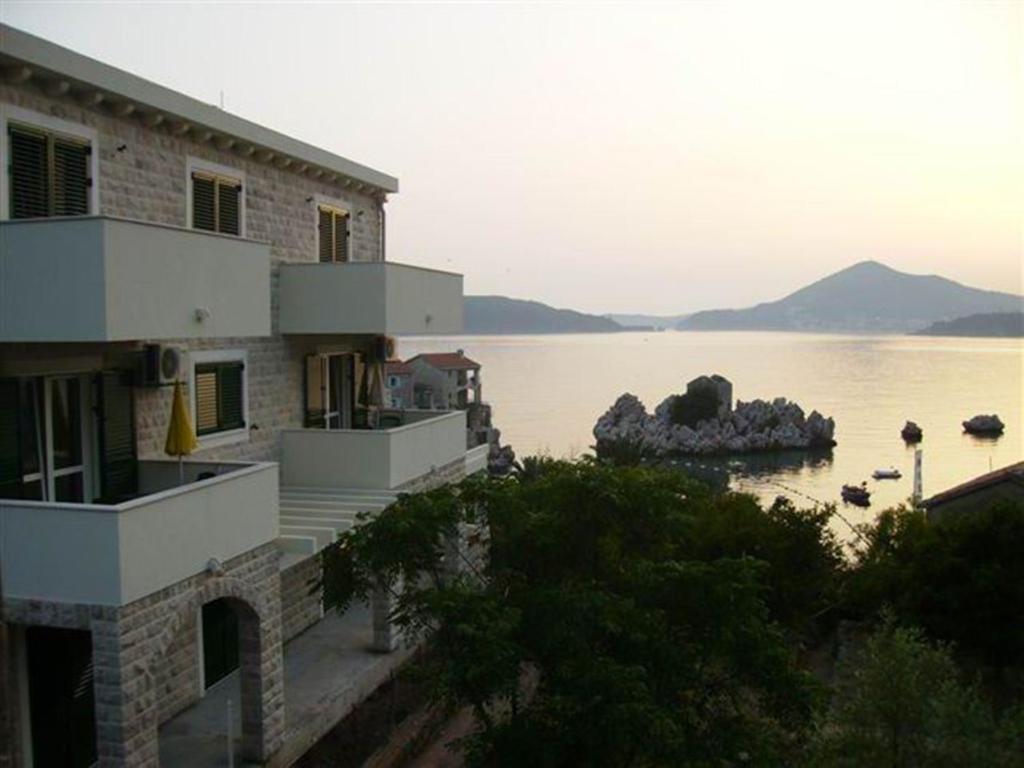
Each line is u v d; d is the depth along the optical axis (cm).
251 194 1820
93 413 1390
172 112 1498
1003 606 2131
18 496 1241
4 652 1091
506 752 1130
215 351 1722
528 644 1152
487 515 1281
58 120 1302
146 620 1105
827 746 1144
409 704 1741
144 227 1155
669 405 12438
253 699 1373
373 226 2388
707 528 2369
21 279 1109
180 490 1163
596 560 1283
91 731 1358
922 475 9769
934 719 1087
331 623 2052
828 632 2556
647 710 1035
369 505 1739
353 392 2289
